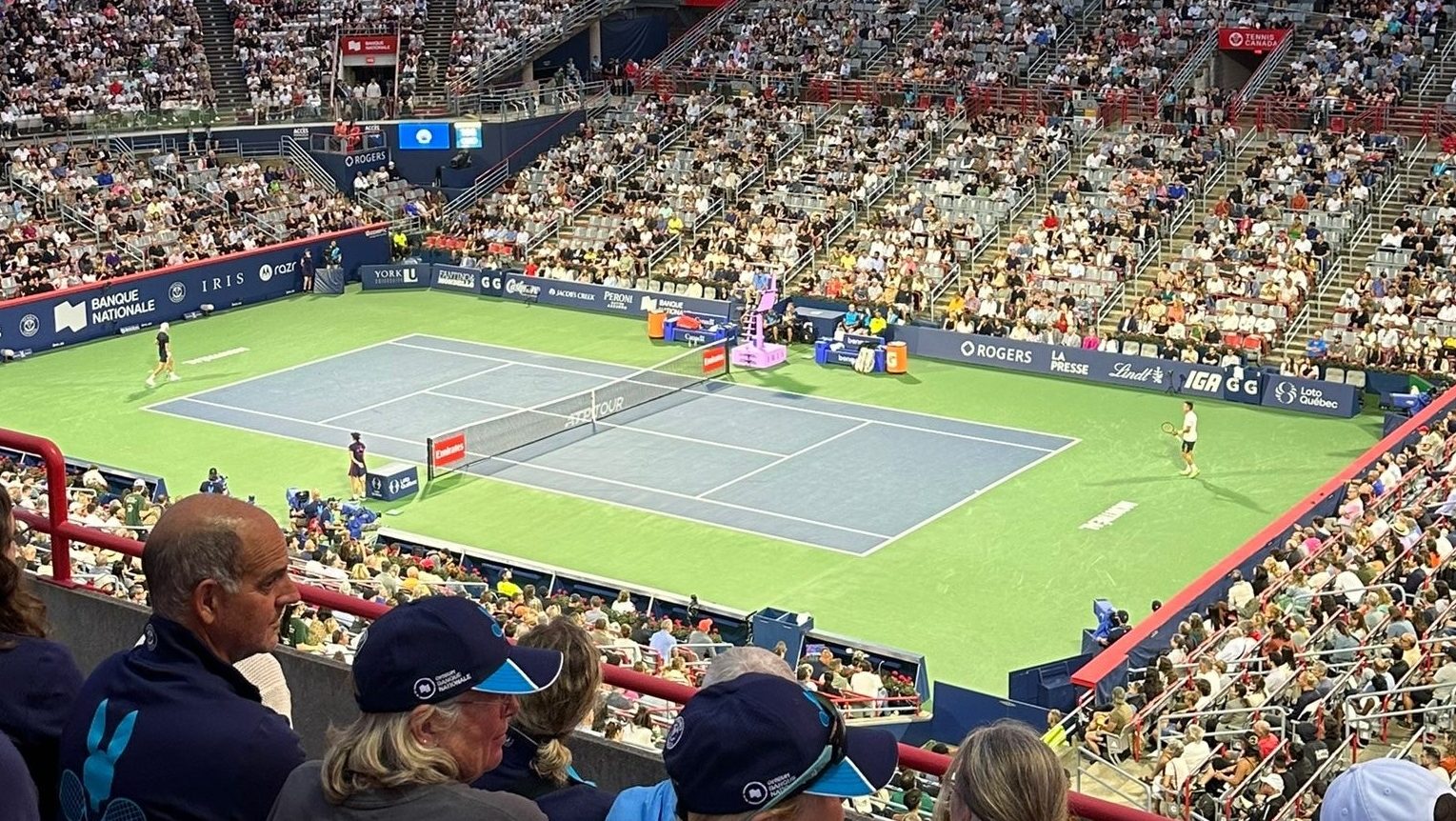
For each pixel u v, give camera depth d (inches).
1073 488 1862.7
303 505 1654.8
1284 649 1131.3
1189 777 919.7
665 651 1230.9
